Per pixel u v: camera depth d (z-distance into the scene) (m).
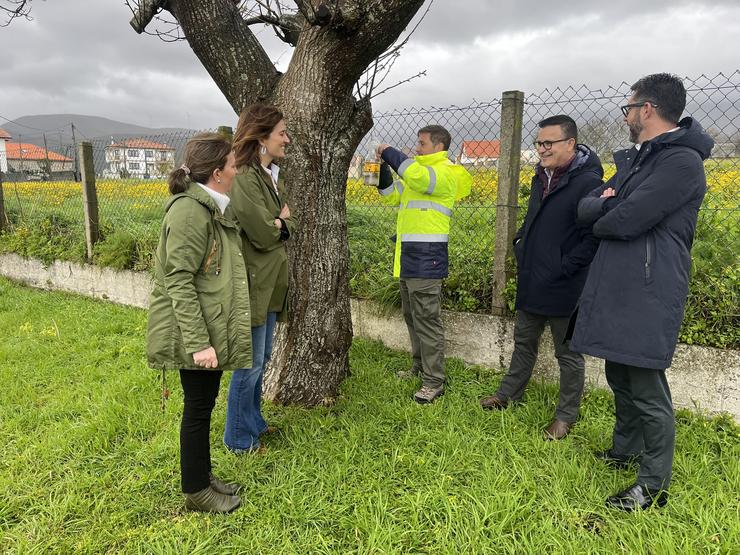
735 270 3.21
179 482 2.55
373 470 2.64
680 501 2.35
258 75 3.24
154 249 5.84
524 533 2.17
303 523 2.28
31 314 5.64
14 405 3.44
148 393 3.54
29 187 7.57
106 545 2.17
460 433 2.96
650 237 2.23
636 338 2.23
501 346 3.86
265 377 3.40
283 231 2.64
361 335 4.60
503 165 3.68
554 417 3.09
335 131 3.15
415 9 2.71
